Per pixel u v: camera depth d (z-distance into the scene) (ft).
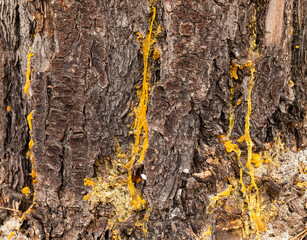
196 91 5.03
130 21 5.05
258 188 5.21
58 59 5.01
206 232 5.11
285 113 5.27
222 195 5.14
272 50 5.15
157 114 5.05
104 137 5.10
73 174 5.10
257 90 5.16
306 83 5.32
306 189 5.21
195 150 5.12
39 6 5.02
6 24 5.15
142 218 5.15
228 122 5.18
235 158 5.18
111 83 5.08
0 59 5.19
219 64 5.06
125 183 5.13
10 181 5.24
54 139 5.08
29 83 5.14
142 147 5.12
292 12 5.26
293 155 5.30
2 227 5.24
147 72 5.10
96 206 5.11
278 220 5.21
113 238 5.11
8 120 5.24
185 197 5.11
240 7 5.08
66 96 5.04
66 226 5.12
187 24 4.98
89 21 5.00
